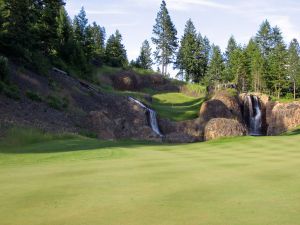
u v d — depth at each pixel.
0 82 38.06
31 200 9.64
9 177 13.12
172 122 57.00
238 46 126.62
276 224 7.54
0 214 8.40
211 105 61.34
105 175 13.48
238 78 112.50
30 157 19.48
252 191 10.66
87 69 72.56
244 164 16.48
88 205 9.13
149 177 13.00
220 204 9.17
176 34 122.38
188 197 9.93
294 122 66.88
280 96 111.81
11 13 49.00
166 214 8.31
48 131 34.28
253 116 75.94
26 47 51.69
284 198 9.78
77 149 23.92
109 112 52.81
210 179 12.58
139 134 47.44
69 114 44.12
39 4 57.53
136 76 90.50
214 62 116.25
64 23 73.00
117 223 7.69
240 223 7.62
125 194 10.31
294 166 15.71
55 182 12.11
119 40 111.62
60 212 8.52
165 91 93.56
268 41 121.44
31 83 45.34
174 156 20.16
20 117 34.78
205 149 24.88
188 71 124.06
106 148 24.62
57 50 67.88
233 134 47.00
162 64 121.75
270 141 28.94
